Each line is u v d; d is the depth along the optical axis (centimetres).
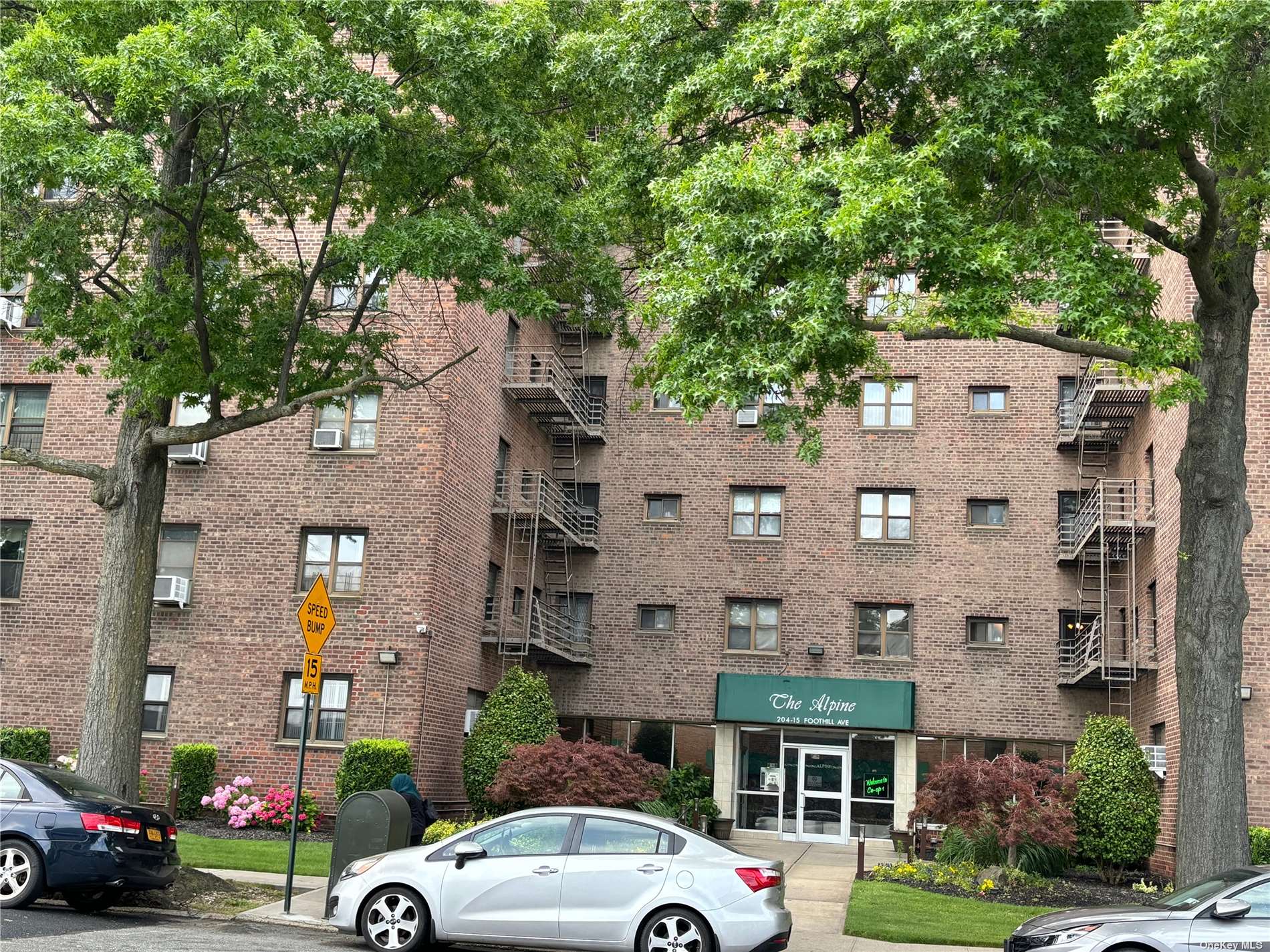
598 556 3066
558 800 1977
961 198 1333
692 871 1062
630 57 1556
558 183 1684
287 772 2334
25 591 2489
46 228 1451
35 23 1488
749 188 1262
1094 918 992
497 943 1075
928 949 1275
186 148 1497
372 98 1441
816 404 1443
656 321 1413
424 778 2336
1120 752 2220
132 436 1468
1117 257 1259
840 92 1393
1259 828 1977
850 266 1219
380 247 1446
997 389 2970
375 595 2380
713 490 3055
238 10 1375
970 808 1984
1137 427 2662
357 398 2472
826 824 2859
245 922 1223
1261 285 2156
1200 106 1177
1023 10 1215
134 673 1414
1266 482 2108
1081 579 2827
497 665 2745
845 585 2948
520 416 2897
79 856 1146
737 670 2966
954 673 2862
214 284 1514
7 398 2586
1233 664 1248
